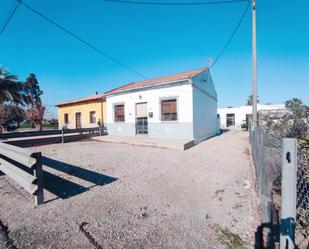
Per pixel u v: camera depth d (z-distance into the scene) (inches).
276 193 133.2
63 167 251.4
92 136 615.2
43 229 115.8
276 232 99.8
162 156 326.0
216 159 301.1
